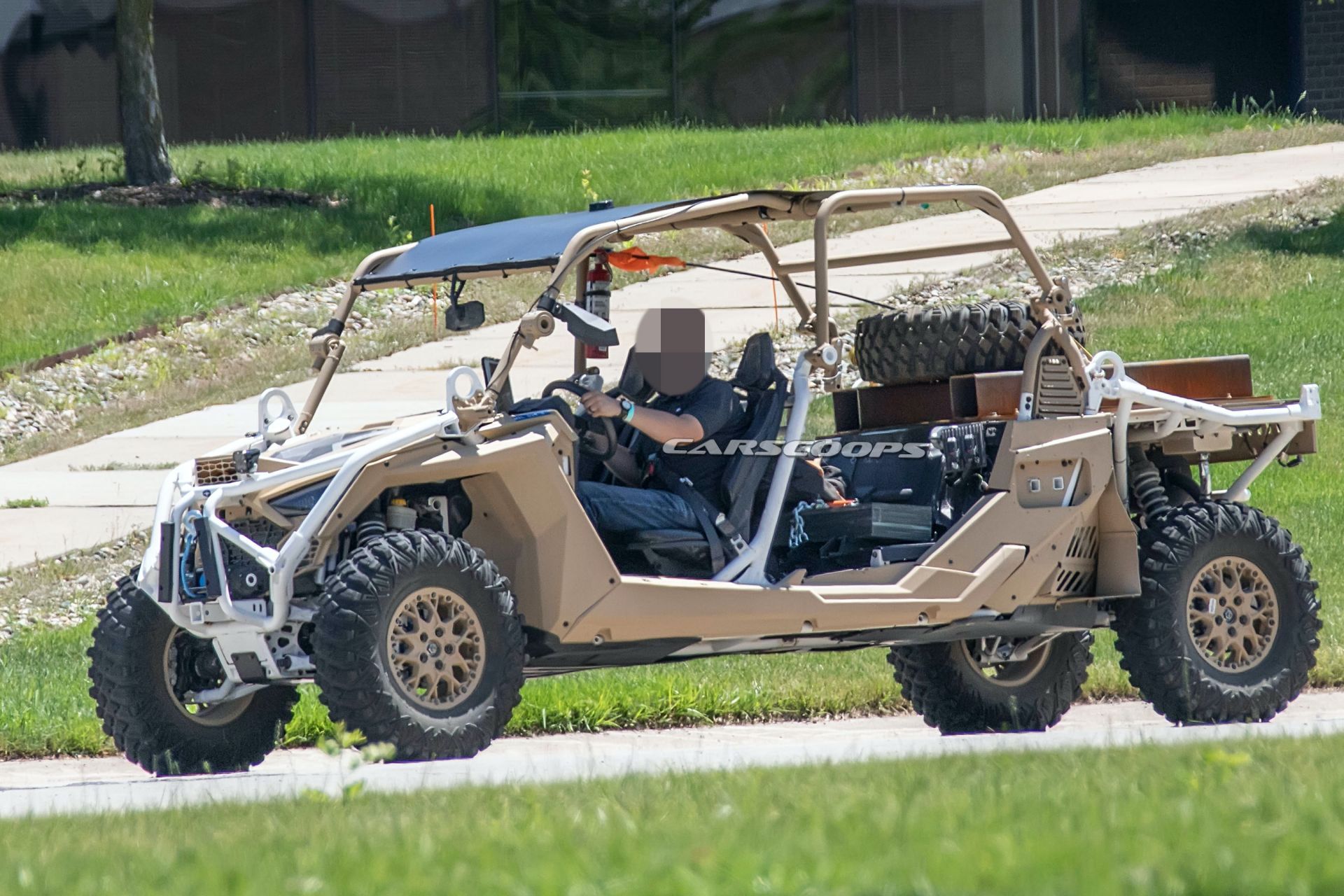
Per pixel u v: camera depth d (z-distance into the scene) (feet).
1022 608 91.66
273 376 212.84
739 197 87.35
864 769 58.49
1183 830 39.52
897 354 93.66
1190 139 313.53
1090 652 107.04
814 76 370.73
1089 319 205.87
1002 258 229.66
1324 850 36.70
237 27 366.63
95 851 45.32
